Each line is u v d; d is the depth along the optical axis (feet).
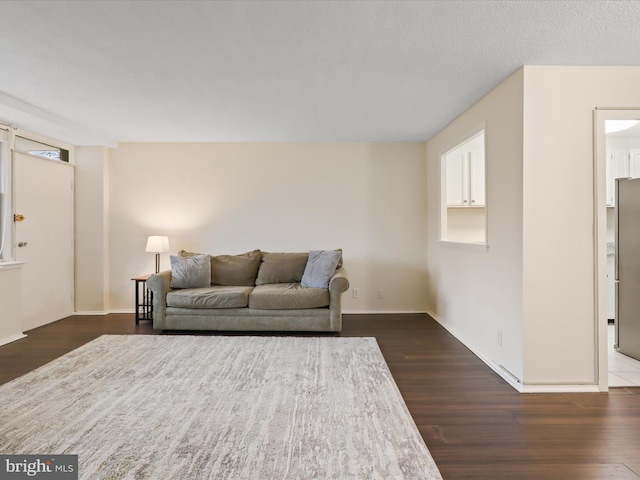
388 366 10.16
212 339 12.46
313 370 9.67
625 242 11.56
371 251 16.79
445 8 6.41
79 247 16.29
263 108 11.84
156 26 7.04
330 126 14.03
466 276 12.21
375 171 16.72
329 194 16.71
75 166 16.22
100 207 16.29
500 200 9.86
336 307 13.17
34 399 7.93
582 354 8.77
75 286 16.33
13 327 12.48
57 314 15.26
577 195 8.74
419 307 16.78
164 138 15.80
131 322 14.90
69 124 13.34
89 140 15.28
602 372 8.70
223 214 16.66
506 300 9.53
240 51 8.02
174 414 7.31
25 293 13.70
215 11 6.54
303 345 11.84
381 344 12.17
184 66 8.76
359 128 14.33
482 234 16.66
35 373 9.39
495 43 7.65
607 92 8.73
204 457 5.92
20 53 8.13
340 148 16.67
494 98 10.14
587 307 8.77
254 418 7.17
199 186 16.62
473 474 5.65
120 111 12.16
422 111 12.19
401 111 12.19
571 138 8.73
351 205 16.72
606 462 5.98
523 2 6.22
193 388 8.53
